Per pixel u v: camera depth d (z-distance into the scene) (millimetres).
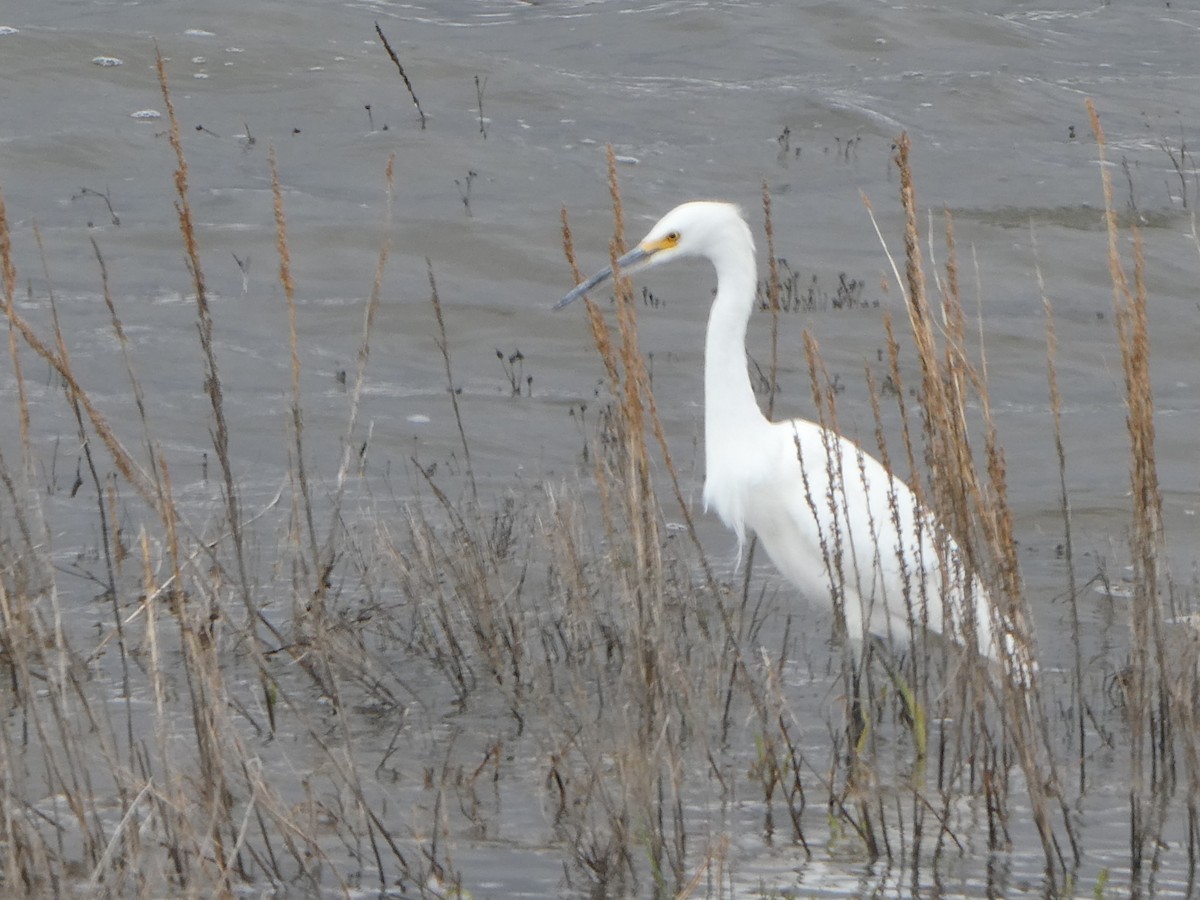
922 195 25391
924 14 36938
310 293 19688
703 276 21484
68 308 18375
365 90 28703
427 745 8391
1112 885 6762
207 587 7988
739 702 9055
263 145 25734
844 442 10219
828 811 7582
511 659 9406
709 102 29578
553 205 23422
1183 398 17625
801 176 25969
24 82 27391
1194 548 12633
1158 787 7844
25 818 6340
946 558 7797
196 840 6391
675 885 6617
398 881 6652
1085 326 20188
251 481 13453
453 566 10000
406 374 17312
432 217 22375
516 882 6676
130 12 32656
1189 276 22359
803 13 36500
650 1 37469
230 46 30344
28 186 23156
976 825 7500
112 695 8695
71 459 13750
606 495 7527
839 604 8562
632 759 6828
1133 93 32656
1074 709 9062
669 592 9422
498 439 15172
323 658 8516
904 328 19500
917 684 8258
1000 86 31562
